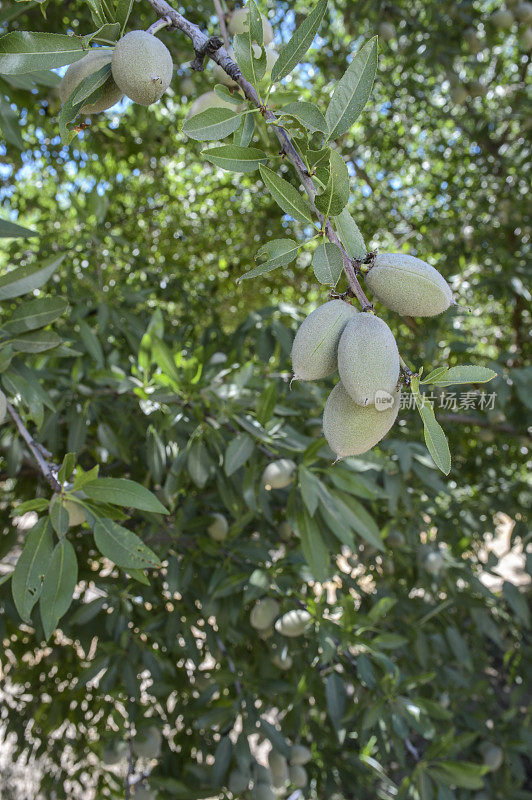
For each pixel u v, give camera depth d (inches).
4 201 148.0
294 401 92.0
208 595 81.1
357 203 175.2
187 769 83.4
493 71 168.1
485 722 104.7
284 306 98.3
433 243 144.9
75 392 78.7
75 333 91.0
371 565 107.9
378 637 72.1
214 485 92.4
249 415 72.4
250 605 94.8
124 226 165.2
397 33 141.0
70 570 39.4
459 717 104.0
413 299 29.8
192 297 134.0
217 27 128.2
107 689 79.0
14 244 109.6
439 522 112.7
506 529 231.8
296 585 88.0
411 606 99.3
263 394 64.8
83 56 32.1
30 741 108.8
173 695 98.0
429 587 102.7
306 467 63.2
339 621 72.4
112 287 99.8
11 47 31.3
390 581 107.4
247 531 96.1
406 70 153.5
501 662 150.2
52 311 49.1
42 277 48.3
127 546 39.9
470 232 146.9
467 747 101.3
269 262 29.3
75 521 44.9
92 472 39.4
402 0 140.4
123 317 95.7
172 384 68.6
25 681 100.2
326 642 67.3
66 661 102.0
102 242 106.2
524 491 127.3
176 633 83.4
